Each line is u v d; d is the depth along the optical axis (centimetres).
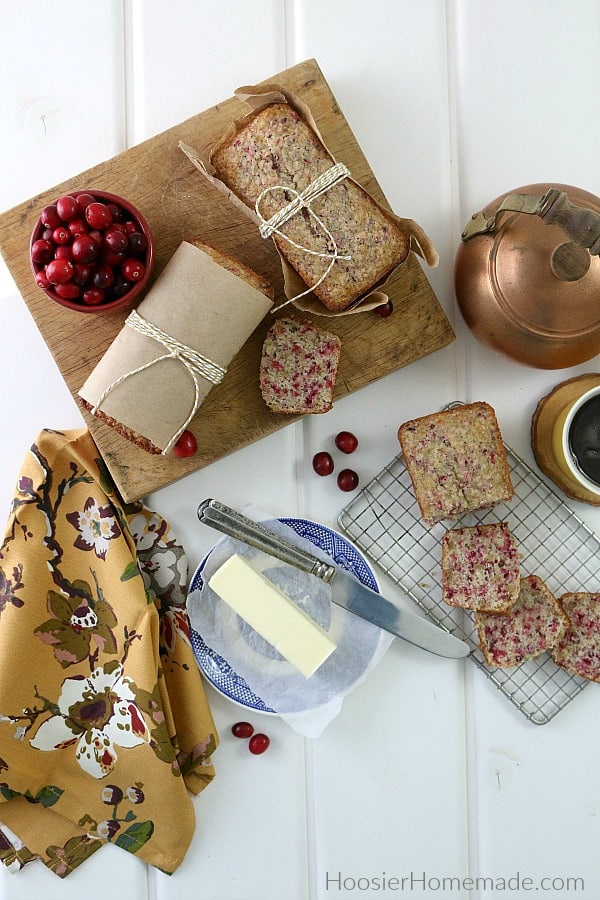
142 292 90
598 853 96
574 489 93
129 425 86
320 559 93
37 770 94
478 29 95
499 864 97
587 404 88
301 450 96
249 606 91
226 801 96
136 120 95
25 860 94
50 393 96
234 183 87
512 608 94
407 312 93
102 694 94
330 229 86
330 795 96
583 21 96
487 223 86
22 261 91
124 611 92
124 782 94
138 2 94
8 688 92
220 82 95
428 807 96
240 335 87
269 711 93
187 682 94
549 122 96
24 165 95
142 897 95
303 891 96
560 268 83
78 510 93
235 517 91
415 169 96
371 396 96
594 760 96
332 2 95
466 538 93
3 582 93
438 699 96
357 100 95
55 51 94
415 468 92
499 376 96
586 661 94
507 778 96
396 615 93
